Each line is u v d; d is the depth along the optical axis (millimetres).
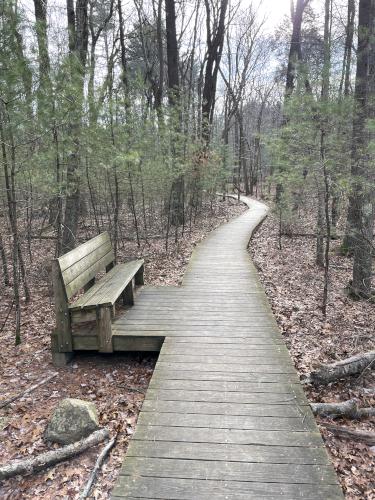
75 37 8258
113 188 11734
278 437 2885
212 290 6645
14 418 3723
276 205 12148
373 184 6039
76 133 7031
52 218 11648
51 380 4391
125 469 2582
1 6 4922
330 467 2576
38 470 2988
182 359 4121
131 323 5113
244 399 3381
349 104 5953
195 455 2703
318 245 9516
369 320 6199
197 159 14438
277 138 8430
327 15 13008
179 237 13250
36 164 6773
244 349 4348
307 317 6246
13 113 5145
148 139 9938
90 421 3357
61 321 4535
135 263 6734
